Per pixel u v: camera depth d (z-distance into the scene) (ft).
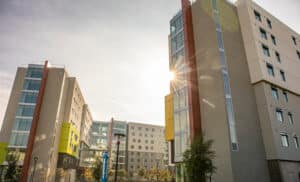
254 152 72.43
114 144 332.80
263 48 93.66
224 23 90.79
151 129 361.71
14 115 150.92
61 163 150.51
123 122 357.00
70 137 163.53
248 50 91.76
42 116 144.25
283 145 77.46
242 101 79.20
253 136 75.41
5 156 131.54
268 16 106.83
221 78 77.92
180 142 83.76
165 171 249.75
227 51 84.99
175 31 105.50
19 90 159.43
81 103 213.66
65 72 163.94
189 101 83.51
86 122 240.94
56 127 147.02
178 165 81.87
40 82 156.25
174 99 94.02
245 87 83.61
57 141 150.20
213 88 80.23
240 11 100.12
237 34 94.32
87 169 208.64
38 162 131.75
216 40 84.23
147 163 336.29
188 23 98.27
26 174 125.18
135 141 343.67
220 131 72.33
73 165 181.37
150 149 347.36
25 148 136.36
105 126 357.82
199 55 91.30
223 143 69.77
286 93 92.07
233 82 80.33
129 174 304.30
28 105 148.36
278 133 77.66
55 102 149.69
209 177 61.31
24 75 165.27
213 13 89.10
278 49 100.73
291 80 97.76
